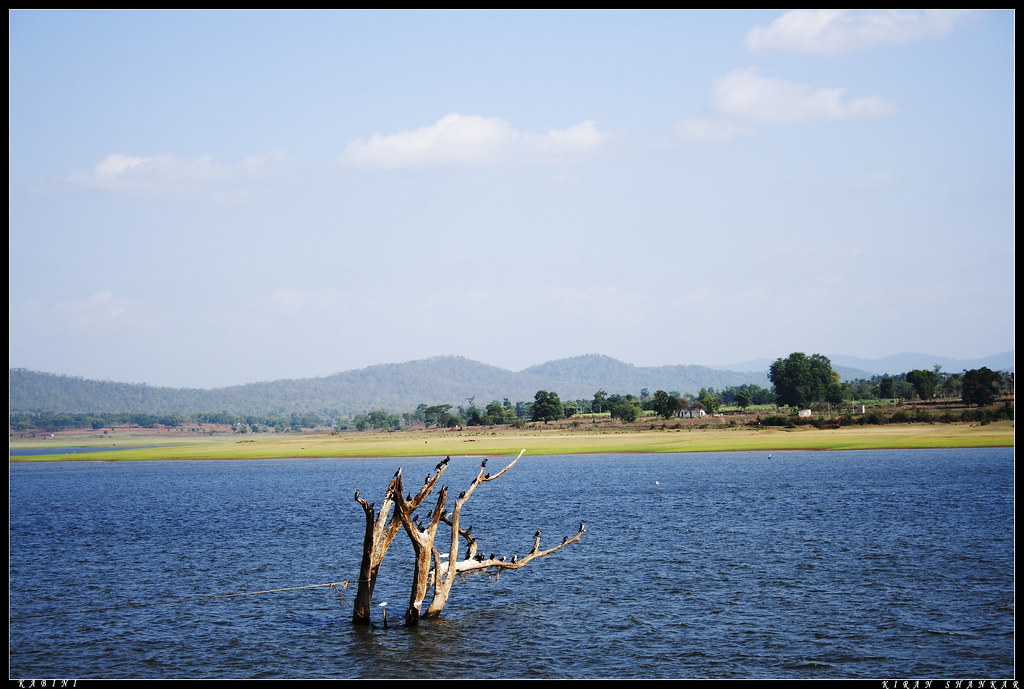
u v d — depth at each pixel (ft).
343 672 104.37
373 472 499.92
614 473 411.95
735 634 116.47
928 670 101.04
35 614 136.46
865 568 155.33
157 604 141.18
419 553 124.26
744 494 287.69
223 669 106.63
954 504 241.14
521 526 228.22
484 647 113.09
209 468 593.83
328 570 169.78
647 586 145.59
